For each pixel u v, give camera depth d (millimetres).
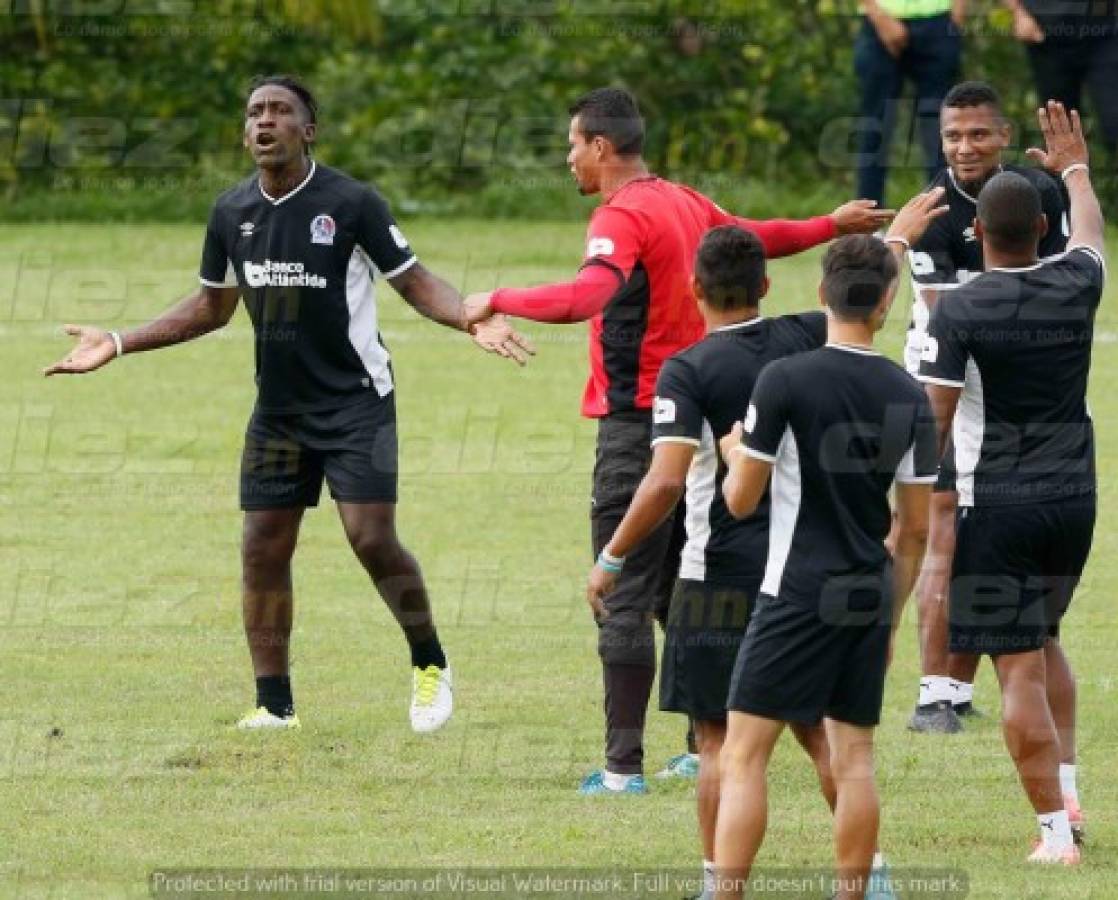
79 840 23781
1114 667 32188
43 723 28812
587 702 30203
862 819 20438
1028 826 24688
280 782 26281
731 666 22016
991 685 31766
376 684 31125
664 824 24562
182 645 33188
